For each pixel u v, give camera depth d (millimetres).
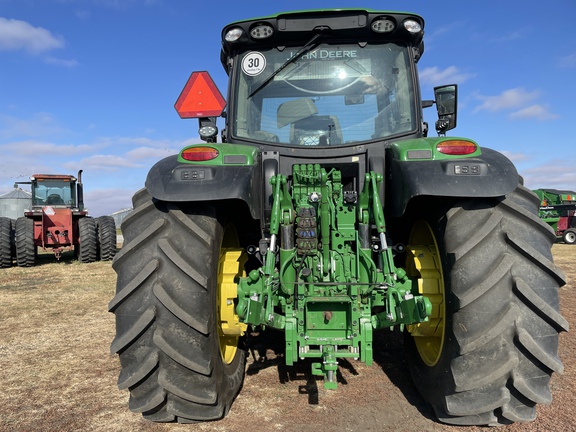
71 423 2746
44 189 13078
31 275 9375
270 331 4559
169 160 2730
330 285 2613
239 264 2980
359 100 3248
